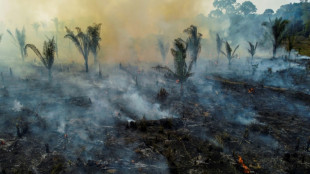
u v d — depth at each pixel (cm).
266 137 1142
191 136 1130
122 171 854
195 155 970
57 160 898
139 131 1162
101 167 868
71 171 839
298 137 1145
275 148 1041
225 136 1123
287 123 1302
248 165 910
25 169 840
